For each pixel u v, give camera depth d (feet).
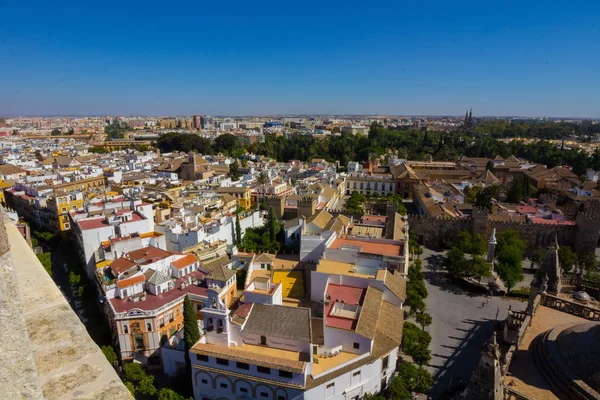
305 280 298.76
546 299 134.00
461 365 225.97
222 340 198.90
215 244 354.54
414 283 278.46
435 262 385.09
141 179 596.70
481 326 267.39
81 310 292.81
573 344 96.89
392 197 603.26
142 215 356.18
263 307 214.69
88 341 39.99
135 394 212.23
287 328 200.03
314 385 176.55
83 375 35.45
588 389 85.30
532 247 401.08
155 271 269.64
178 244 344.69
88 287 306.35
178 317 252.21
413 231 433.48
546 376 95.86
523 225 400.26
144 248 310.24
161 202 437.99
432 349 240.94
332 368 184.85
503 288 326.24
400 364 216.33
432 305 297.12
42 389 33.60
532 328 120.06
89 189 555.28
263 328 201.57
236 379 187.01
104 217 353.92
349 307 222.28
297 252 363.15
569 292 155.43
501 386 83.41
